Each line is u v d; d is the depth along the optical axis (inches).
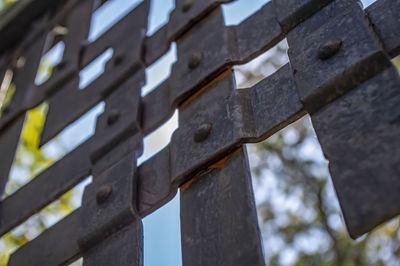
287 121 12.7
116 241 14.4
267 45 15.1
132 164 15.4
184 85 16.0
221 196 12.7
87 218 15.3
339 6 13.4
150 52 20.1
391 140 10.4
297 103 12.7
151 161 15.3
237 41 16.1
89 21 26.8
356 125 11.0
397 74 11.1
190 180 13.8
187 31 18.3
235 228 12.0
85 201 15.8
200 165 13.5
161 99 17.2
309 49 12.7
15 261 17.4
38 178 20.0
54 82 24.3
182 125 14.8
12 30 32.0
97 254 14.5
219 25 16.9
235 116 13.5
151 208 14.4
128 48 21.1
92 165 17.7
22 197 20.1
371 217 9.9
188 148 14.0
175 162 14.1
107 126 18.1
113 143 17.3
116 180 15.4
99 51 23.6
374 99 11.1
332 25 12.7
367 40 11.8
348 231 10.0
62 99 23.0
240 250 11.6
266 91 13.6
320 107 11.9
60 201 41.5
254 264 11.2
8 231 19.7
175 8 19.7
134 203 14.6
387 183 10.0
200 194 13.2
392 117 10.6
